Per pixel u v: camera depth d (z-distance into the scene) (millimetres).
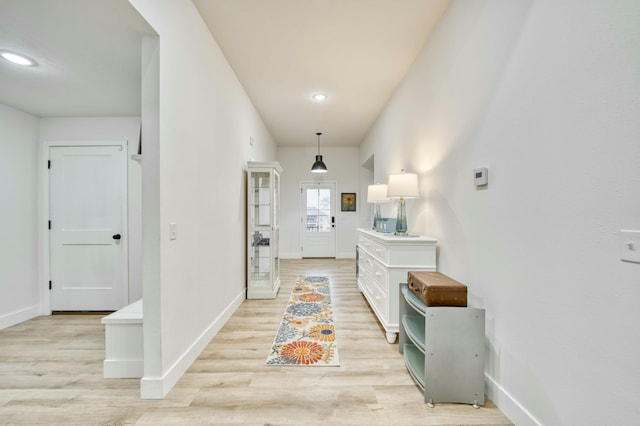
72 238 3133
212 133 2486
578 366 1093
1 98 2648
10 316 2805
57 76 2223
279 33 2482
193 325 2084
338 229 6762
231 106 3059
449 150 2156
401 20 2328
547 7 1227
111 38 1696
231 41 2588
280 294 3814
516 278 1425
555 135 1192
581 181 1078
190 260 2041
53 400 1630
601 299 1009
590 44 1037
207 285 2363
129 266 3160
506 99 1500
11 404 1597
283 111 4426
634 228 906
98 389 1734
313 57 2881
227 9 2168
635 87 898
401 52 2795
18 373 1922
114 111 2982
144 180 1644
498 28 1564
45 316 3043
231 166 3051
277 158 6703
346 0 2094
